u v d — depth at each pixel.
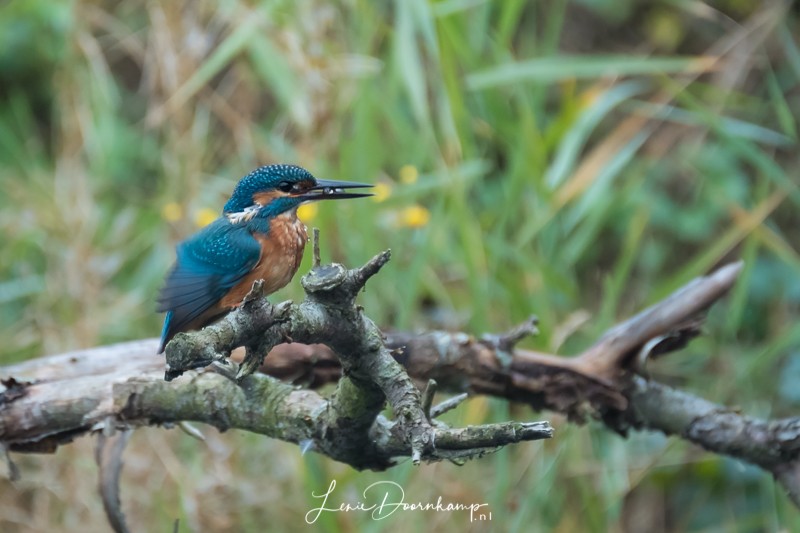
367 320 5.30
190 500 9.76
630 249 10.57
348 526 9.45
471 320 9.61
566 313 10.65
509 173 10.54
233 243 7.75
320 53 9.99
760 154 10.34
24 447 7.01
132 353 7.61
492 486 9.90
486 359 7.55
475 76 9.91
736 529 10.84
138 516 10.08
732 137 10.45
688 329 7.66
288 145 11.31
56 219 11.61
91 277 11.34
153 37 11.39
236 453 9.95
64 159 12.12
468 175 9.95
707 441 7.67
